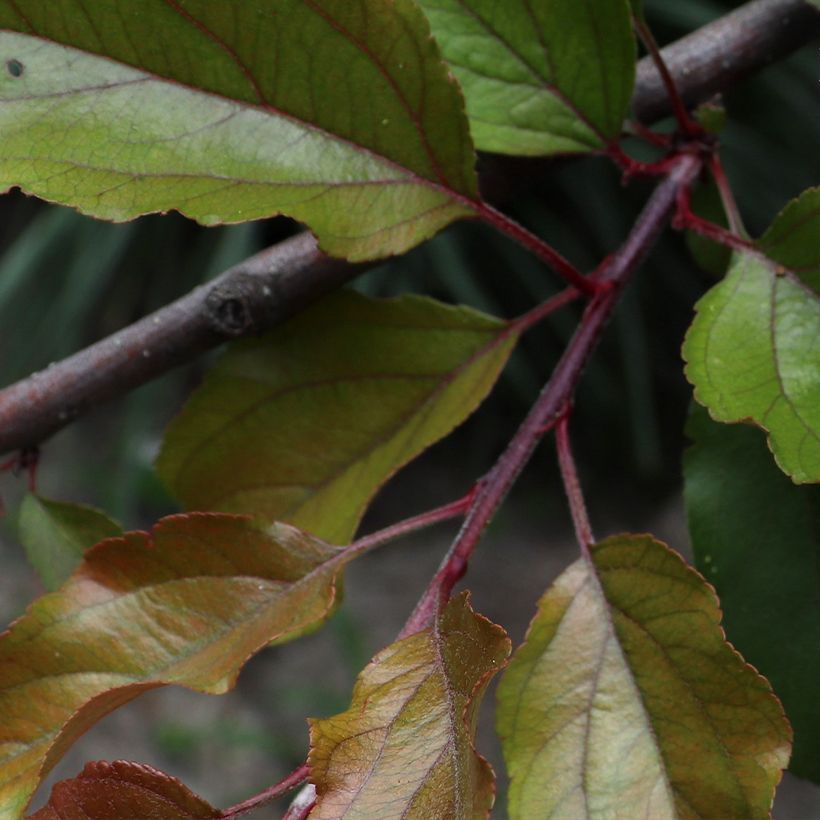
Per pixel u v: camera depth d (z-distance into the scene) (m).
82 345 2.96
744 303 0.81
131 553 0.80
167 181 0.80
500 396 3.17
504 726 0.79
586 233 2.94
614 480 3.17
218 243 2.82
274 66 0.81
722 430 0.83
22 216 3.24
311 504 0.85
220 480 0.85
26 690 0.80
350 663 2.81
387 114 0.81
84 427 3.20
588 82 0.84
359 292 0.85
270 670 2.89
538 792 0.79
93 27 0.80
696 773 0.79
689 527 0.83
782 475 0.83
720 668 0.79
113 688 0.78
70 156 0.80
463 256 2.90
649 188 2.83
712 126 0.85
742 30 0.87
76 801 0.78
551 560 3.06
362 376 0.85
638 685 0.79
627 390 3.04
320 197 0.81
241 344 0.85
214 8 0.80
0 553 2.95
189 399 0.85
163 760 2.64
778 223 0.81
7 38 0.80
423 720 0.77
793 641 0.83
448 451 3.29
